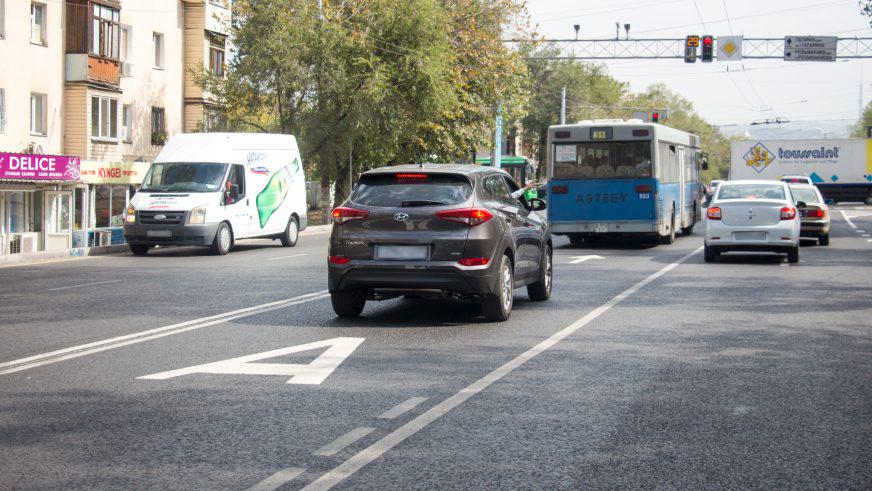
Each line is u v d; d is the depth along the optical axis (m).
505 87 58.19
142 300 16.94
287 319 14.38
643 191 30.80
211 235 29.62
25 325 13.83
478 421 8.02
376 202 13.75
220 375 10.01
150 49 51.72
